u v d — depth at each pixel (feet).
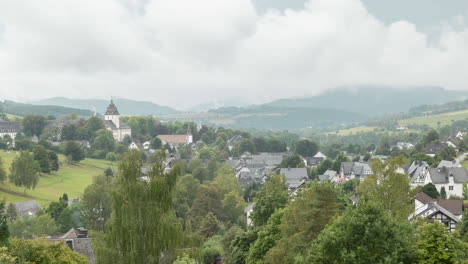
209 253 275.39
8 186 531.50
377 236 115.44
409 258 115.55
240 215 417.90
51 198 517.96
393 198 188.65
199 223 364.38
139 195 144.56
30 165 513.45
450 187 454.40
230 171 629.51
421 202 346.74
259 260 193.88
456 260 114.32
